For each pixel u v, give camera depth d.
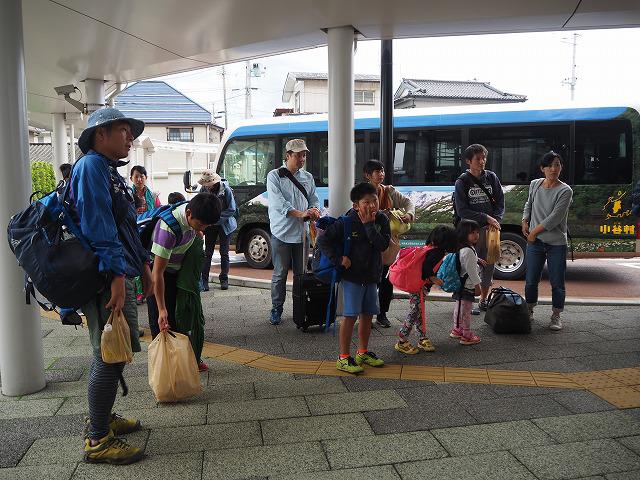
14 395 3.86
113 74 8.69
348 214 4.36
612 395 3.79
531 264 5.68
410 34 6.41
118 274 2.72
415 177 10.03
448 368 4.41
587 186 9.03
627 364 4.46
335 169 5.98
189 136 37.31
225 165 11.41
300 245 5.84
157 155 30.72
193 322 4.21
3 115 3.70
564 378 4.15
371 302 4.38
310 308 5.48
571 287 8.69
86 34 6.48
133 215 3.00
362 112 10.62
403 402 3.71
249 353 4.85
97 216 2.68
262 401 3.75
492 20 5.91
